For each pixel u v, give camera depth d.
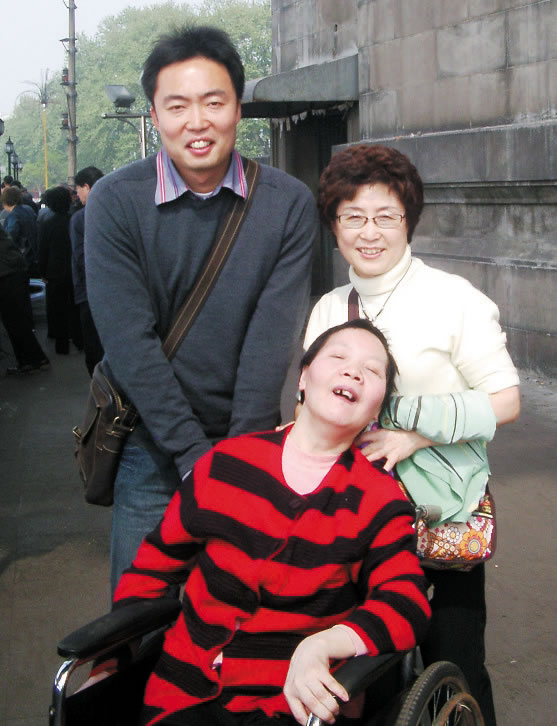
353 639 2.06
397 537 2.23
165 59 2.49
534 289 8.19
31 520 5.21
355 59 11.56
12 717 3.29
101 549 4.79
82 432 2.84
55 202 10.54
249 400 2.70
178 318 2.68
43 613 4.08
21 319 9.46
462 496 2.49
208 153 2.52
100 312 2.63
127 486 2.82
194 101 2.49
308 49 13.73
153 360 2.62
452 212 9.38
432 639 2.63
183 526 2.31
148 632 2.30
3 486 5.80
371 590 2.20
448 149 9.13
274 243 2.68
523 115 8.24
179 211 2.61
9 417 7.65
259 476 2.31
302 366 2.39
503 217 8.65
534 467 5.81
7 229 13.80
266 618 2.25
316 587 2.22
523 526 4.89
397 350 2.52
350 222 2.53
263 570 2.21
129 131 86.31
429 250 9.80
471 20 8.84
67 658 2.17
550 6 7.78
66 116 43.16
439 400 2.45
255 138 72.62
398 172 2.49
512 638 3.79
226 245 2.64
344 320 2.62
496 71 8.54
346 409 2.26
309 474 2.31
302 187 2.74
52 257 10.56
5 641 3.83
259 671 2.23
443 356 2.53
